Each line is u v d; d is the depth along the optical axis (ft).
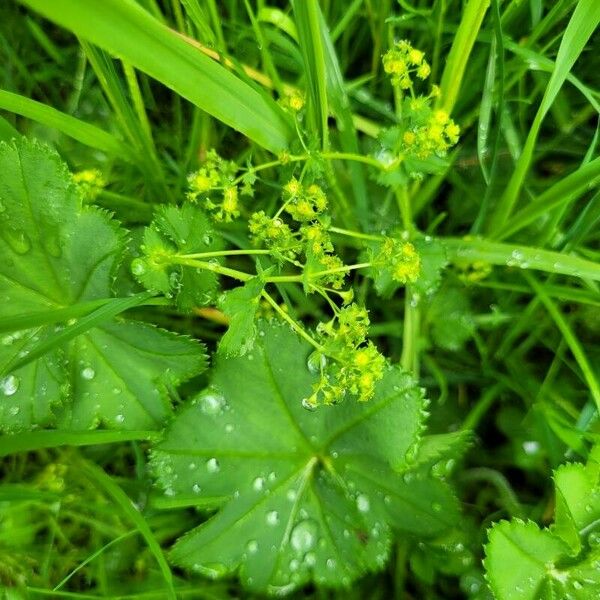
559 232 0.64
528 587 0.52
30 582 0.58
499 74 0.57
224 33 0.69
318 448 0.58
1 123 0.53
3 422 0.55
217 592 0.58
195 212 0.53
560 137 0.66
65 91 0.72
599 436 0.56
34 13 0.68
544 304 0.64
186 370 0.56
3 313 0.55
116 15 0.41
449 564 0.58
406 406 0.55
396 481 0.57
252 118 0.52
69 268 0.55
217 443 0.56
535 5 0.61
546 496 0.61
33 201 0.53
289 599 0.58
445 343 0.65
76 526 0.61
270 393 0.57
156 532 0.59
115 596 0.56
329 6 0.68
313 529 0.56
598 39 0.63
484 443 0.65
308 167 0.54
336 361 0.56
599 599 0.51
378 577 0.61
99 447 0.63
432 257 0.59
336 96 0.59
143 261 0.52
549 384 0.63
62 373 0.55
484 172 0.60
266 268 0.55
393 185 0.54
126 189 0.67
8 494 0.50
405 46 0.51
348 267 0.51
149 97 0.69
